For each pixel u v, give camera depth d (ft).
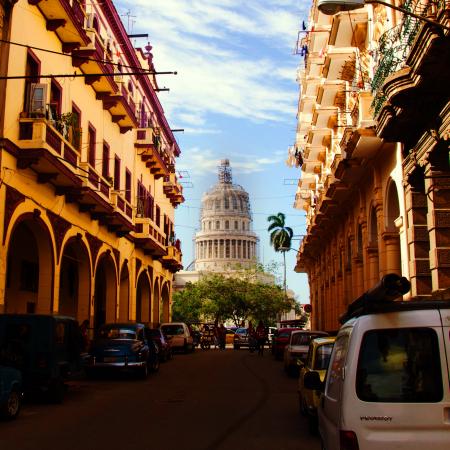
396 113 45.78
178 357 113.80
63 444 31.37
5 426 36.81
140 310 128.36
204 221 431.43
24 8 61.72
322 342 39.47
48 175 65.31
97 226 88.58
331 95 93.76
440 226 47.03
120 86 95.55
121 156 103.45
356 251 86.28
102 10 94.17
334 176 79.87
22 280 81.30
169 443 31.78
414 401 16.21
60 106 71.92
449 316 16.74
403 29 48.06
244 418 40.22
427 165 47.88
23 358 45.68
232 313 261.03
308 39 107.96
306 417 39.58
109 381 64.95
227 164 455.63
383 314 17.22
